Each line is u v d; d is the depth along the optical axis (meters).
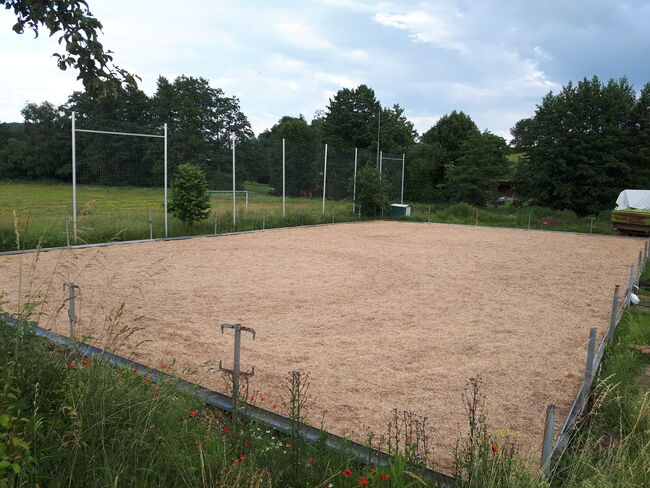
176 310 7.25
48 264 10.23
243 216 18.72
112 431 2.67
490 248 15.64
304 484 2.79
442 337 6.48
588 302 8.73
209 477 2.66
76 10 2.88
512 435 3.89
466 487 2.74
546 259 13.76
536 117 31.64
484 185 32.25
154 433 2.76
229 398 4.10
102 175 16.16
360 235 17.78
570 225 25.20
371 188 24.08
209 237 15.75
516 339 6.50
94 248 12.66
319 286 9.26
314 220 21.11
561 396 4.74
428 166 34.69
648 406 3.95
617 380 4.89
